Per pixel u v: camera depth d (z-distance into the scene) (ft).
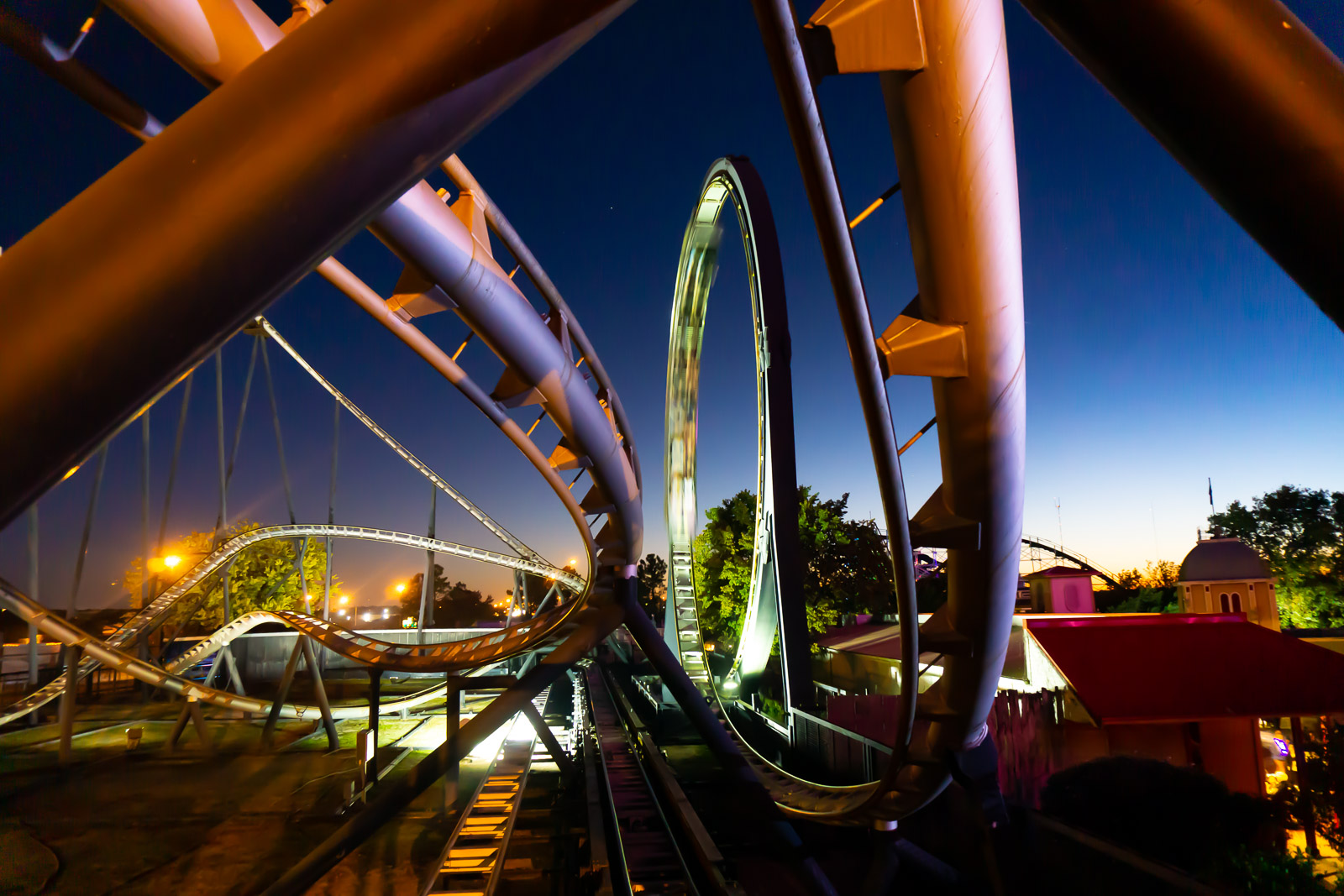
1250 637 60.18
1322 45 7.00
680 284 102.53
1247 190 7.37
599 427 42.50
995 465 21.85
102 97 11.38
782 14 12.34
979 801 31.30
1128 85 7.69
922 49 15.74
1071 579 120.16
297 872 37.01
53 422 4.87
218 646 99.71
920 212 18.47
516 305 28.27
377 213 6.33
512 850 45.37
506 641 67.00
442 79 6.00
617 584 59.31
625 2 7.14
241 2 11.27
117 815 57.93
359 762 62.28
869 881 34.42
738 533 150.41
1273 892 27.12
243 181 5.29
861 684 108.88
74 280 4.96
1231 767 52.29
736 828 46.73
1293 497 178.70
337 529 136.05
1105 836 30.37
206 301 5.32
